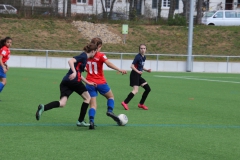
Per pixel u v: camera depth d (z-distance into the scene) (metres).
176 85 41.31
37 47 76.75
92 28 86.56
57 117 20.47
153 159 13.16
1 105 24.17
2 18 84.81
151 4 102.81
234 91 36.72
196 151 14.33
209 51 81.31
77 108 23.69
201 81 47.00
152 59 74.69
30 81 40.44
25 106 23.98
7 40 25.48
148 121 20.12
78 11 96.38
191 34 66.12
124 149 14.29
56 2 89.88
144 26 89.94
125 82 42.69
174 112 23.52
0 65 25.45
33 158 12.94
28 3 88.50
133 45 82.75
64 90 17.11
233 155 13.91
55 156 13.22
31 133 16.47
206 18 96.75
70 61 16.61
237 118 21.91
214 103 28.14
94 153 13.67
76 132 16.86
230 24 94.44
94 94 18.03
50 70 58.16
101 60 18.08
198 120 20.91
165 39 85.25
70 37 82.62
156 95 32.16
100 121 19.72
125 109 24.16
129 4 98.31
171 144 15.24
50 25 85.31
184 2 98.50
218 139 16.38
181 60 72.62
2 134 16.19
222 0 118.69
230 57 72.00
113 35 85.25
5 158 12.89
